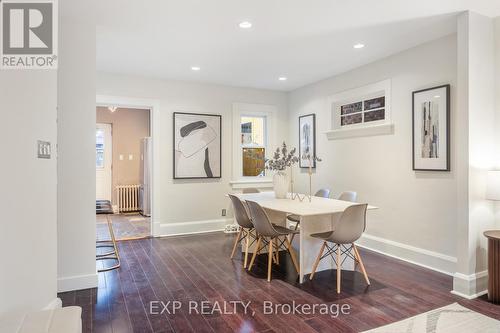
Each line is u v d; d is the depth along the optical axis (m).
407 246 3.97
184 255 4.29
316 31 3.38
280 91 6.27
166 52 4.02
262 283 3.30
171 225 5.45
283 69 4.78
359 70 4.66
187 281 3.35
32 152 2.16
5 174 1.88
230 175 5.91
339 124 5.16
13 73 1.99
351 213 3.00
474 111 2.96
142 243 4.92
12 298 1.94
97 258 4.07
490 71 3.06
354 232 3.07
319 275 3.53
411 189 3.91
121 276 3.50
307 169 5.74
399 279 3.38
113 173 8.18
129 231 5.79
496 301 2.80
